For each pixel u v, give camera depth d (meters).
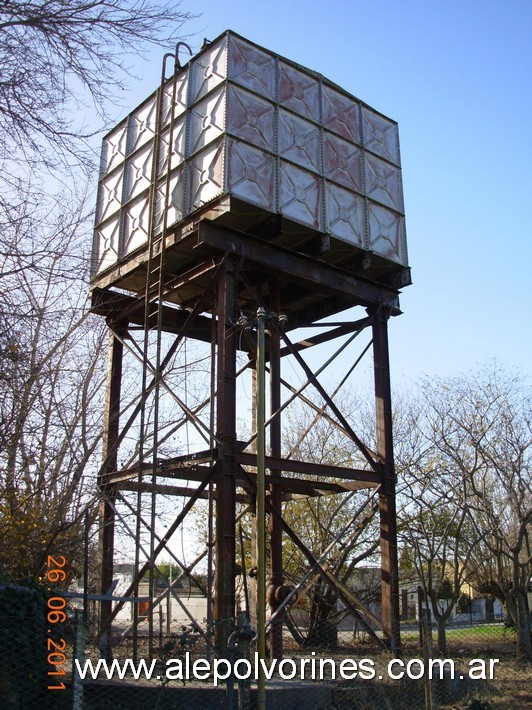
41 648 11.59
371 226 20.62
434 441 27.78
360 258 20.56
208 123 18.44
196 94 19.16
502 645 26.72
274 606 18.77
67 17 11.09
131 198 20.66
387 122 22.34
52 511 20.64
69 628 13.27
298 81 19.98
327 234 19.12
